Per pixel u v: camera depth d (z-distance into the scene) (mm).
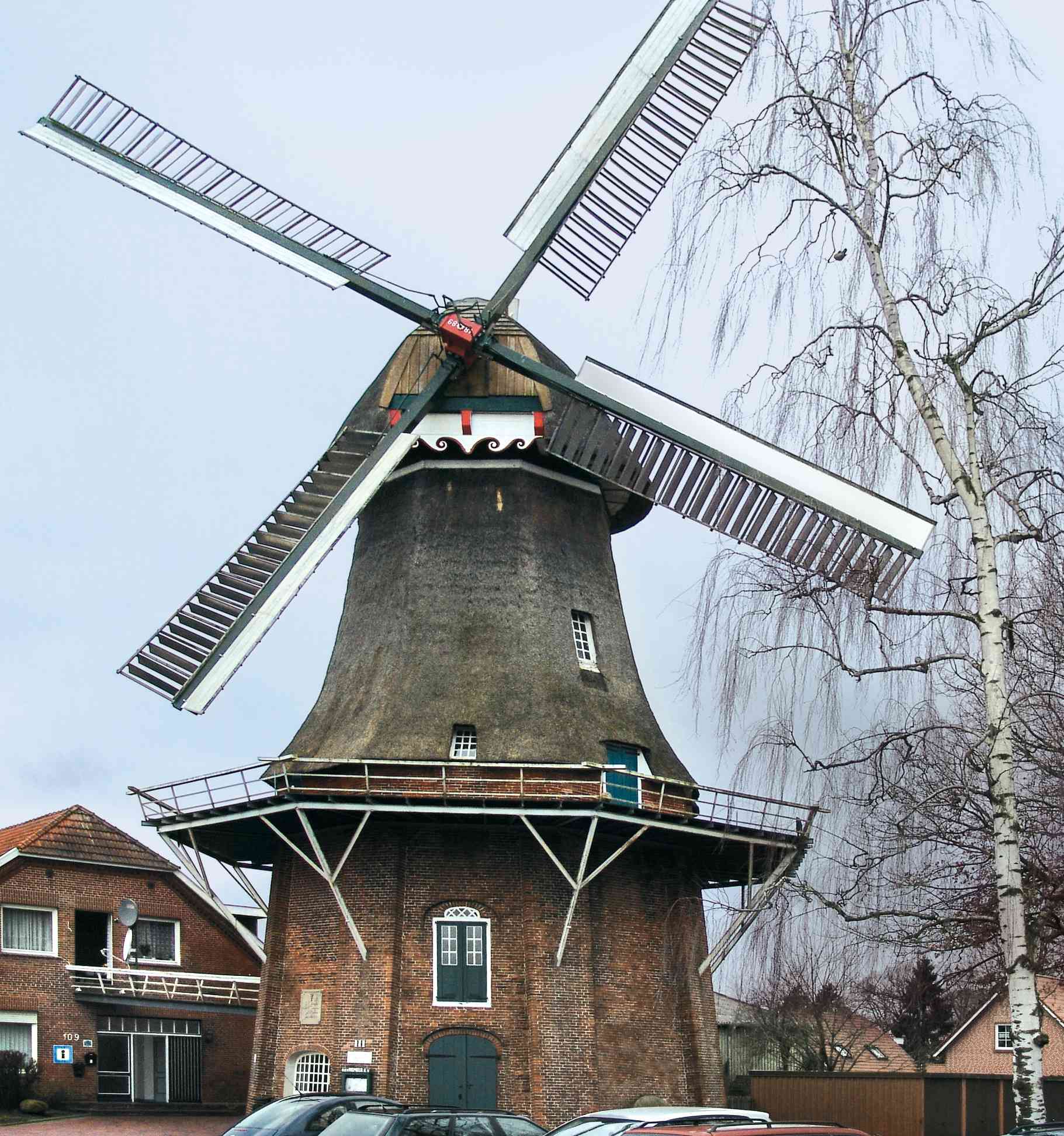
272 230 30844
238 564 30250
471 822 29625
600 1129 15289
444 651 31203
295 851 29781
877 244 19219
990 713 17938
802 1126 13344
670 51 30438
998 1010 53250
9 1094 34000
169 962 39594
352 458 31609
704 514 28484
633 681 32969
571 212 31188
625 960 30594
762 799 25469
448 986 29422
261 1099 30094
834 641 18891
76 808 39312
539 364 31328
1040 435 18344
